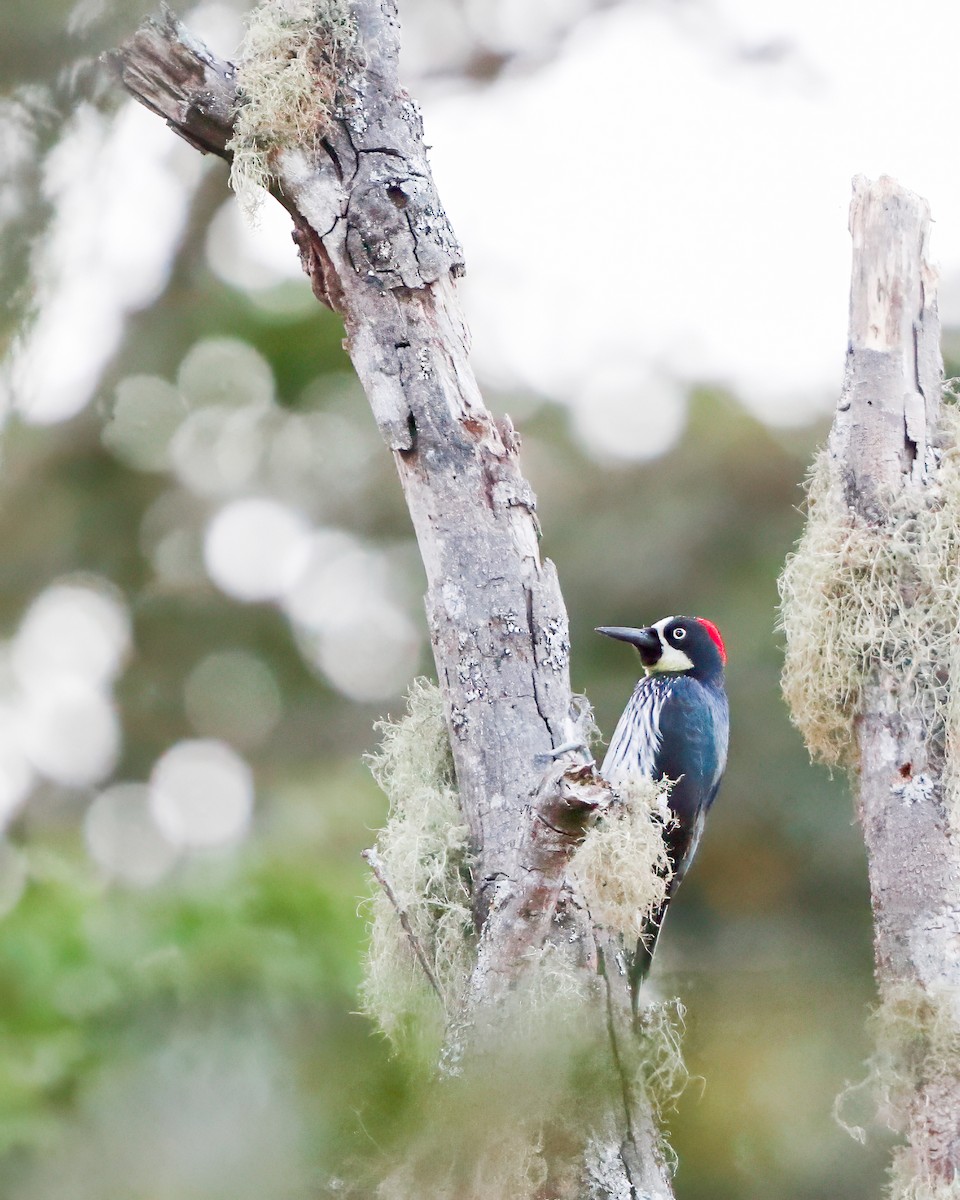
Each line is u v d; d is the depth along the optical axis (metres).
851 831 19.67
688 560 22.31
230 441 23.16
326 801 16.27
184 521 23.23
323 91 8.54
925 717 7.91
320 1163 5.52
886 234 8.29
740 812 20.11
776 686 20.94
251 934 10.33
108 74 5.32
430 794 8.20
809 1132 8.63
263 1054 7.16
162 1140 5.44
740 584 22.06
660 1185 6.98
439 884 8.02
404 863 8.02
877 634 8.02
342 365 22.66
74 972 9.80
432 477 8.18
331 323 22.36
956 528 8.06
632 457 23.42
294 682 23.39
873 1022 7.63
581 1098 6.43
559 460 23.42
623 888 7.69
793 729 20.45
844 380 8.43
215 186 22.05
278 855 11.66
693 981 8.46
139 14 5.29
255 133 8.54
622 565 22.28
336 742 22.84
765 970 8.45
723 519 22.52
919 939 7.62
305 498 23.47
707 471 22.73
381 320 8.33
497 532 8.14
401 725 8.63
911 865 7.74
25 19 5.07
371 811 16.20
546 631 8.09
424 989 7.99
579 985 7.35
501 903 7.65
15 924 10.18
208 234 22.47
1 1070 8.84
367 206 8.40
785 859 19.86
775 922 19.22
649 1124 7.06
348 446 23.36
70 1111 7.86
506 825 7.85
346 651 23.42
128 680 23.14
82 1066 9.08
